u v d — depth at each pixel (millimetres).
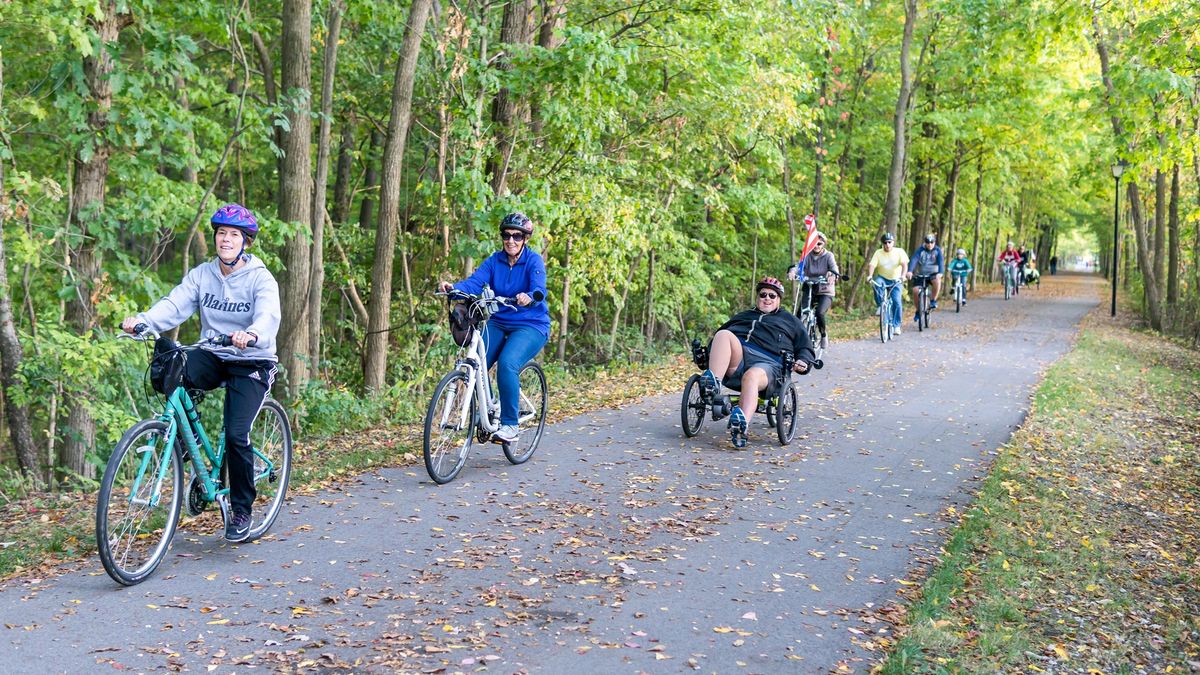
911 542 6164
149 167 11438
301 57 11453
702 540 6031
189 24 12508
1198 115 16891
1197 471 9070
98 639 4281
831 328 21766
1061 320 25797
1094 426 10805
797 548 5941
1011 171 38188
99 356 10156
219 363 5434
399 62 12156
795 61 18422
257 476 5703
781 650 4387
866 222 34406
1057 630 4895
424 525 6195
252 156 17578
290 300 11633
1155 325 25172
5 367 9883
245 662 4070
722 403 8898
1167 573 6098
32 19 10008
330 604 4781
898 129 27562
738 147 21016
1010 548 6148
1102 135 28594
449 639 4371
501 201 12656
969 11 19062
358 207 22125
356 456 8328
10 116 11320
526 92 12492
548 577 5254
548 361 17141
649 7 15219
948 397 12133
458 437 7379
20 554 5551
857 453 8773
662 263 21906
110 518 4867
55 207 11961
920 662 4293
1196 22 15750
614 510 6668
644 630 4547
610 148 16516
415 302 14266
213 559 5418
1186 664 4648
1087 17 17359
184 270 11531
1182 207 29422
